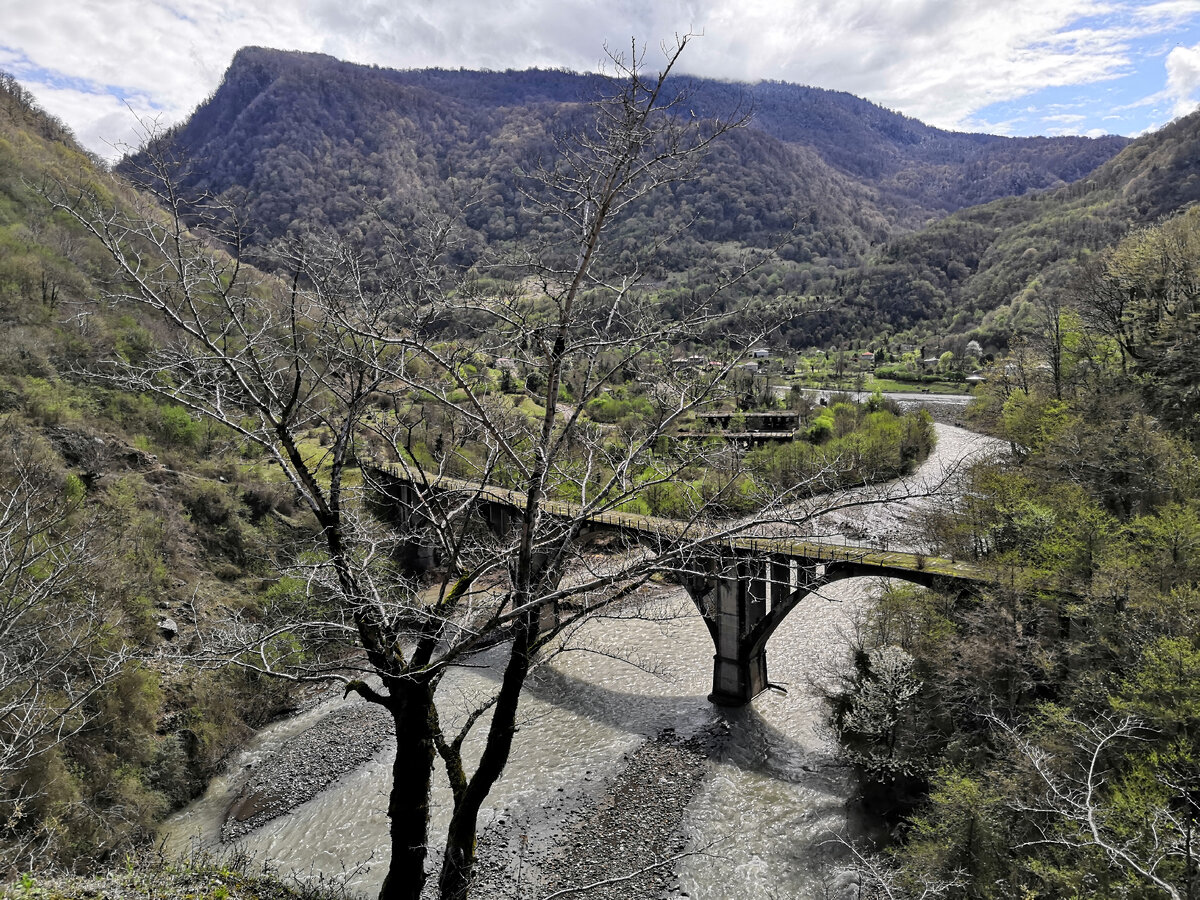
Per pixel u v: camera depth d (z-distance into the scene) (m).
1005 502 33.97
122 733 28.56
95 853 23.28
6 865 14.20
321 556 13.75
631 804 29.77
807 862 26.02
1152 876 10.62
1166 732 20.06
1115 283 52.97
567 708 37.59
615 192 9.56
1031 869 18.25
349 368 11.84
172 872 13.14
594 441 13.41
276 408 12.27
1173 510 28.56
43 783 22.23
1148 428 36.09
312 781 32.09
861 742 29.92
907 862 22.50
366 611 11.02
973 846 21.03
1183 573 25.97
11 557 15.91
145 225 10.78
